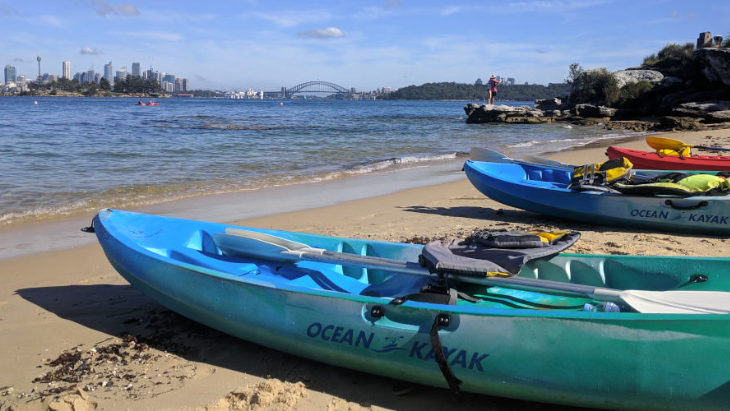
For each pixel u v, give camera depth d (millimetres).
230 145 19672
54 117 39844
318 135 26031
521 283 3666
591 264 4332
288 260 4539
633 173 8602
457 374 3158
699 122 31297
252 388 3494
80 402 3316
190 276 4039
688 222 7266
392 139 24766
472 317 3129
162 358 3930
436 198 10398
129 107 69875
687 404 2824
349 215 8734
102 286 5430
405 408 3316
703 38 45219
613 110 40312
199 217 8391
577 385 2957
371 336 3357
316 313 3527
